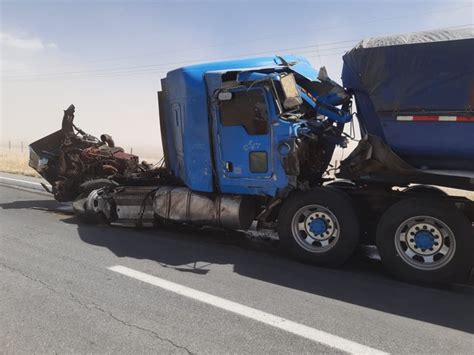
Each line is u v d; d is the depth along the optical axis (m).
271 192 6.51
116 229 8.23
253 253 6.77
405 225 5.61
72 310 4.31
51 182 11.39
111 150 10.47
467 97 5.28
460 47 5.23
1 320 4.07
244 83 6.42
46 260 6.04
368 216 6.16
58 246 6.84
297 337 3.84
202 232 8.19
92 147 10.54
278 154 6.30
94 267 5.77
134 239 7.47
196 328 3.97
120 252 6.58
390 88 5.72
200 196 7.16
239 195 6.90
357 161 6.16
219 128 6.77
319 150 7.11
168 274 5.55
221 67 6.85
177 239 7.56
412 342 3.81
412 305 4.71
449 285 5.47
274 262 6.30
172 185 7.91
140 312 4.30
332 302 4.73
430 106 5.50
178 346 3.63
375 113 6.14
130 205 8.05
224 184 6.89
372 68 5.80
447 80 5.35
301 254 6.25
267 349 3.61
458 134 5.40
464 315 4.46
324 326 4.09
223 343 3.70
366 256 6.75
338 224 5.97
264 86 6.30
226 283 5.27
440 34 5.46
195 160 7.04
